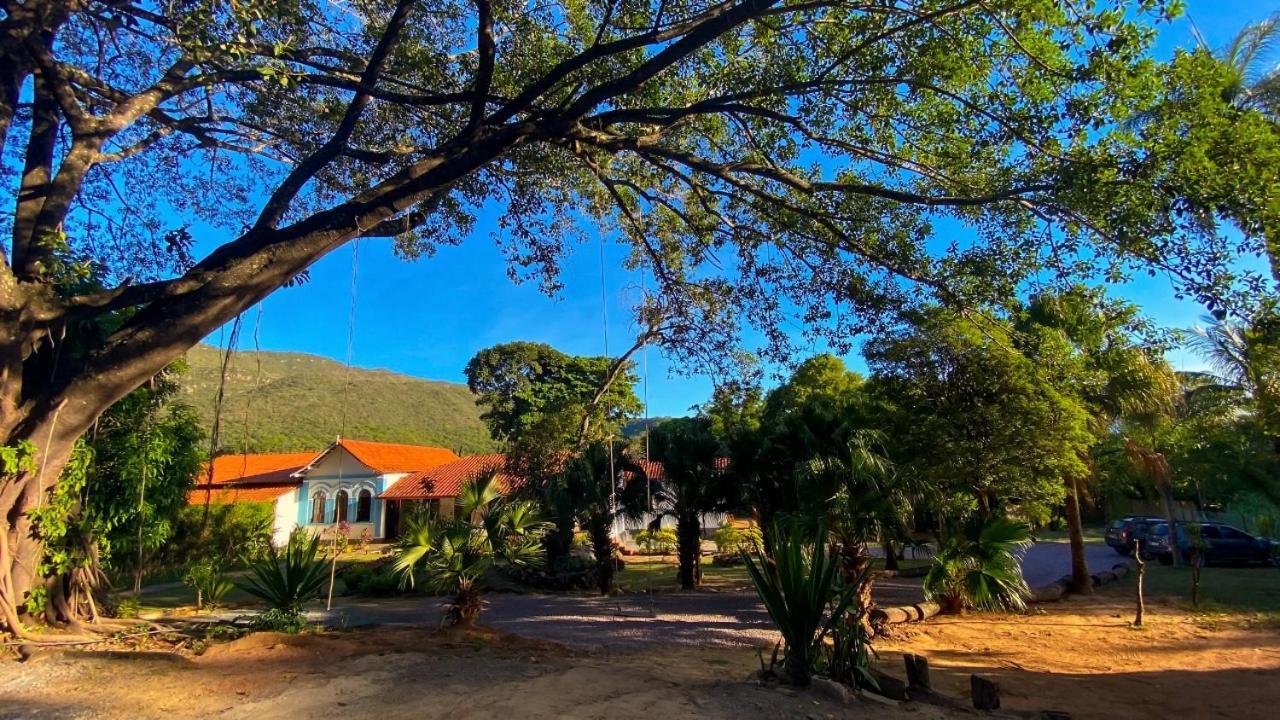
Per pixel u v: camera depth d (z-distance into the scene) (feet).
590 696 16.44
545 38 35.29
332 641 23.08
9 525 24.20
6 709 15.66
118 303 25.25
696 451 53.78
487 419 127.54
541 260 42.45
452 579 28.91
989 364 38.55
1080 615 40.75
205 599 40.24
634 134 35.70
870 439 35.22
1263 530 80.48
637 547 91.30
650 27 29.66
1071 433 38.63
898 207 32.68
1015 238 29.09
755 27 30.17
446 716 14.93
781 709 15.51
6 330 23.88
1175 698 23.38
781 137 33.42
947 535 38.58
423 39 34.06
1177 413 68.39
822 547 19.22
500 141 27.91
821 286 35.14
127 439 31.14
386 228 32.68
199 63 21.63
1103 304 30.17
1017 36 24.14
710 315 39.24
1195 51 21.84
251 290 25.68
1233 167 20.42
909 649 31.17
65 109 27.48
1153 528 75.41
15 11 26.14
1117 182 21.88
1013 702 22.39
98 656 20.70
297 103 35.53
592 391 122.72
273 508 87.71
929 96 28.63
